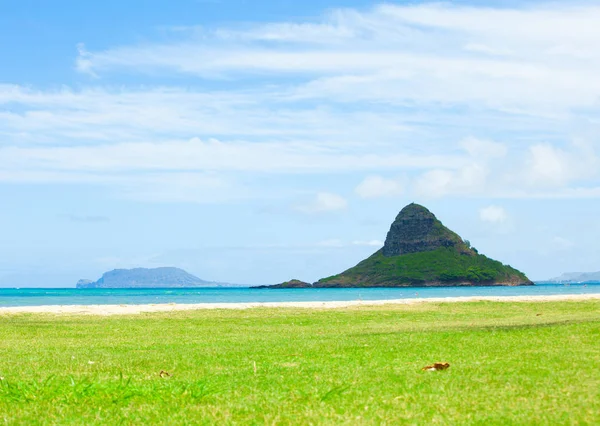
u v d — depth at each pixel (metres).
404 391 10.62
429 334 20.75
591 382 10.94
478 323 26.94
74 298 126.56
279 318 34.22
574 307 42.50
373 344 18.06
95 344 20.45
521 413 8.84
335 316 35.66
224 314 38.78
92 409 9.70
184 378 12.55
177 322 31.69
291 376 12.51
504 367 12.91
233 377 12.55
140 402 10.20
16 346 19.91
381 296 138.00
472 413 8.95
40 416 9.28
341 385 11.27
